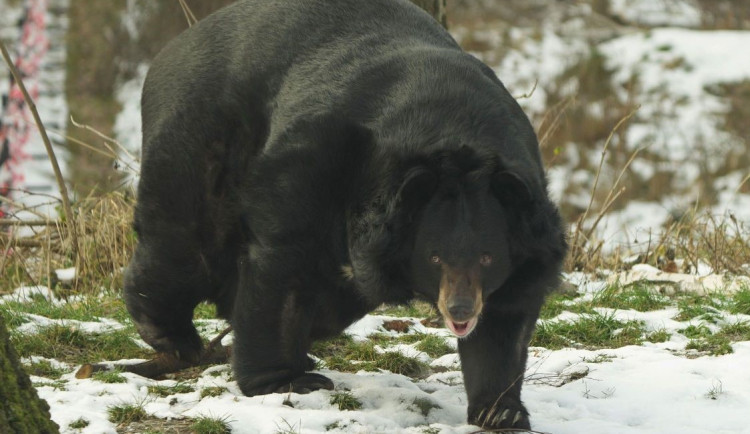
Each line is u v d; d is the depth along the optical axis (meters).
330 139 8.74
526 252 8.34
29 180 32.41
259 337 9.42
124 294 10.84
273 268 9.00
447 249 8.06
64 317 13.09
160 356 10.85
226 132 9.80
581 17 49.69
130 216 16.70
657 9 50.28
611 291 14.22
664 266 16.47
